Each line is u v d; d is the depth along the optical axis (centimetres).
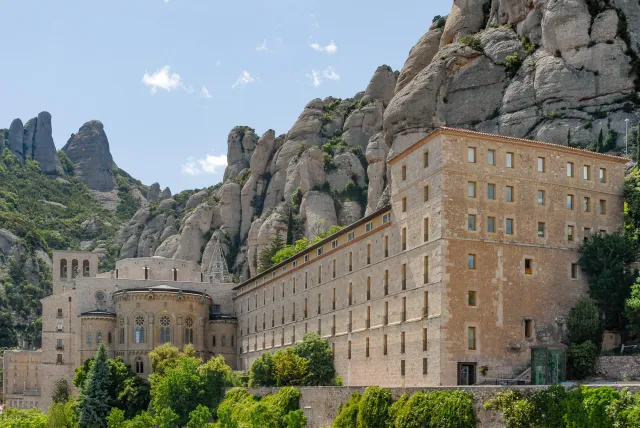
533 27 14700
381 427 7681
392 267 9669
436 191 8669
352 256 11025
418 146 9169
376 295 10088
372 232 10350
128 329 16350
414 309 8975
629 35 13200
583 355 8219
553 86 13475
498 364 8419
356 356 10569
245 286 17038
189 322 16775
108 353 16788
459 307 8388
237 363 17312
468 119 14750
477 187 8681
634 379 7781
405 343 9112
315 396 9362
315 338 11494
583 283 9044
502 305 8562
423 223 8925
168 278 19375
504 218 8756
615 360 8012
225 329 17550
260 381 11662
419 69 17350
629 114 12544
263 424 9519
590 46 13350
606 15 13300
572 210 9150
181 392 12519
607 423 5675
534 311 8700
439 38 17500
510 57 14588
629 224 9456
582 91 13200
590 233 9212
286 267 14038
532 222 8888
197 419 10038
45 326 17588
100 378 13912
